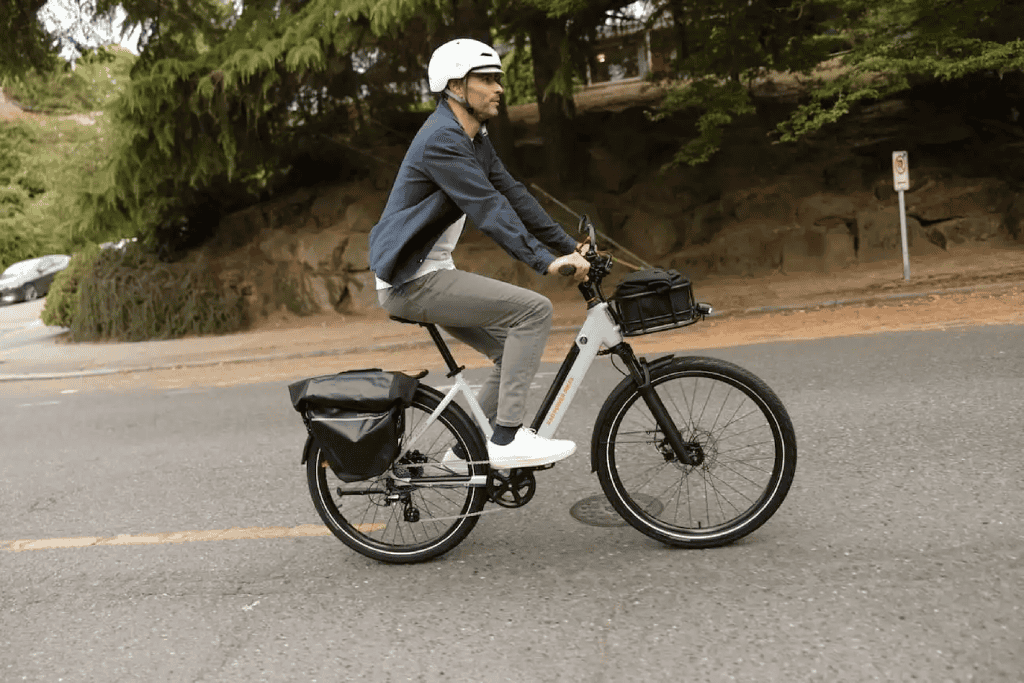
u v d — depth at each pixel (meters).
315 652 2.84
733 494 3.51
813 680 2.42
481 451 3.44
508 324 3.35
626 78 22.41
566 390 3.44
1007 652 2.47
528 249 3.15
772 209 16.66
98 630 3.13
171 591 3.45
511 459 3.38
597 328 3.40
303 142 19.69
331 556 3.71
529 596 3.13
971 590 2.85
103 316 16.69
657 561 3.33
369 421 3.40
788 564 3.18
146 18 14.79
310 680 2.65
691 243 16.81
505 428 3.39
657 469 3.60
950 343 7.45
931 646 2.54
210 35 15.56
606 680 2.51
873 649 2.54
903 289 12.03
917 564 3.07
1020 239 15.32
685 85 16.84
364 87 17.91
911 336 8.14
